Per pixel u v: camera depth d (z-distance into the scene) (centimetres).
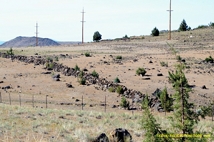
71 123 7431
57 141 5522
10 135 5616
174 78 3391
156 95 13862
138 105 12500
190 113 3350
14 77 17625
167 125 7169
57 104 12350
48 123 7125
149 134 3322
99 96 14088
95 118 8575
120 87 14625
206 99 13275
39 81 16838
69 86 15738
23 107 9588
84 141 5319
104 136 4922
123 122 8188
